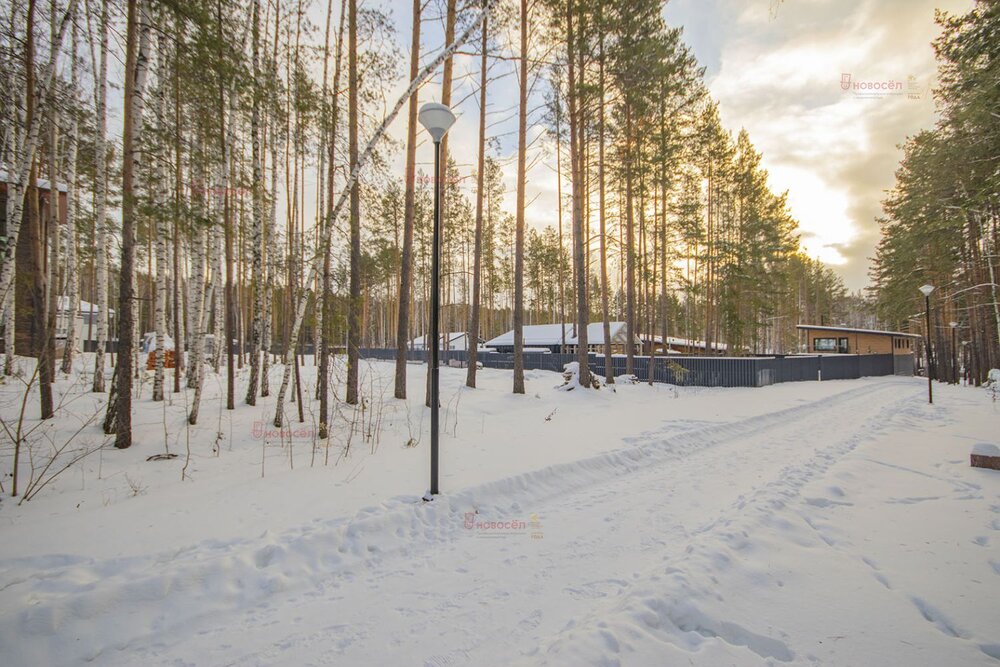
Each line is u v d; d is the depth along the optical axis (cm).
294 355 851
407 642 268
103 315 1040
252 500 470
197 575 321
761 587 310
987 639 249
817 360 2652
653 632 262
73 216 1256
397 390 1209
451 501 481
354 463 618
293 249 1098
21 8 645
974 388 2070
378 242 1894
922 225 1906
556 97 1518
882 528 411
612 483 590
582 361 1527
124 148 611
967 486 528
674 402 1380
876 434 876
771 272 3091
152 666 248
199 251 838
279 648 264
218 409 954
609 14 1326
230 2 676
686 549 373
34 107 648
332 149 841
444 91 1178
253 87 759
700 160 2261
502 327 5897
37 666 245
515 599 314
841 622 270
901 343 3681
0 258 632
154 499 466
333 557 371
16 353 1319
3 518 407
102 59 874
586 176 1844
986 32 967
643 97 1516
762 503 467
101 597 287
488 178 2512
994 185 1097
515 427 920
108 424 691
